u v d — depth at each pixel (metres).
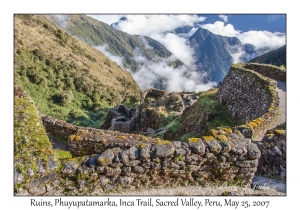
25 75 38.09
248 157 4.36
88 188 3.78
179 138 14.37
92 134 5.96
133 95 54.66
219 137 4.52
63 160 3.87
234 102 13.06
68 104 39.25
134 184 4.07
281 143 5.66
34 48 43.59
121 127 22.50
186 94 26.12
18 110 5.34
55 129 7.32
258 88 11.40
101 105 44.00
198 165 4.26
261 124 7.89
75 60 55.06
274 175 5.78
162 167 4.11
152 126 20.58
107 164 3.83
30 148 4.03
